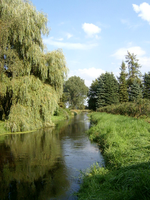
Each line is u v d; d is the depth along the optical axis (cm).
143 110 1417
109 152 641
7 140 1095
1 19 1240
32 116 1394
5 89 1269
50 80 1554
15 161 675
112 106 2611
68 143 984
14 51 1285
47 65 1470
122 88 4603
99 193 370
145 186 318
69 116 3403
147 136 727
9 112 1381
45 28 1459
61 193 429
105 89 4550
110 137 805
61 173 548
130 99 4397
